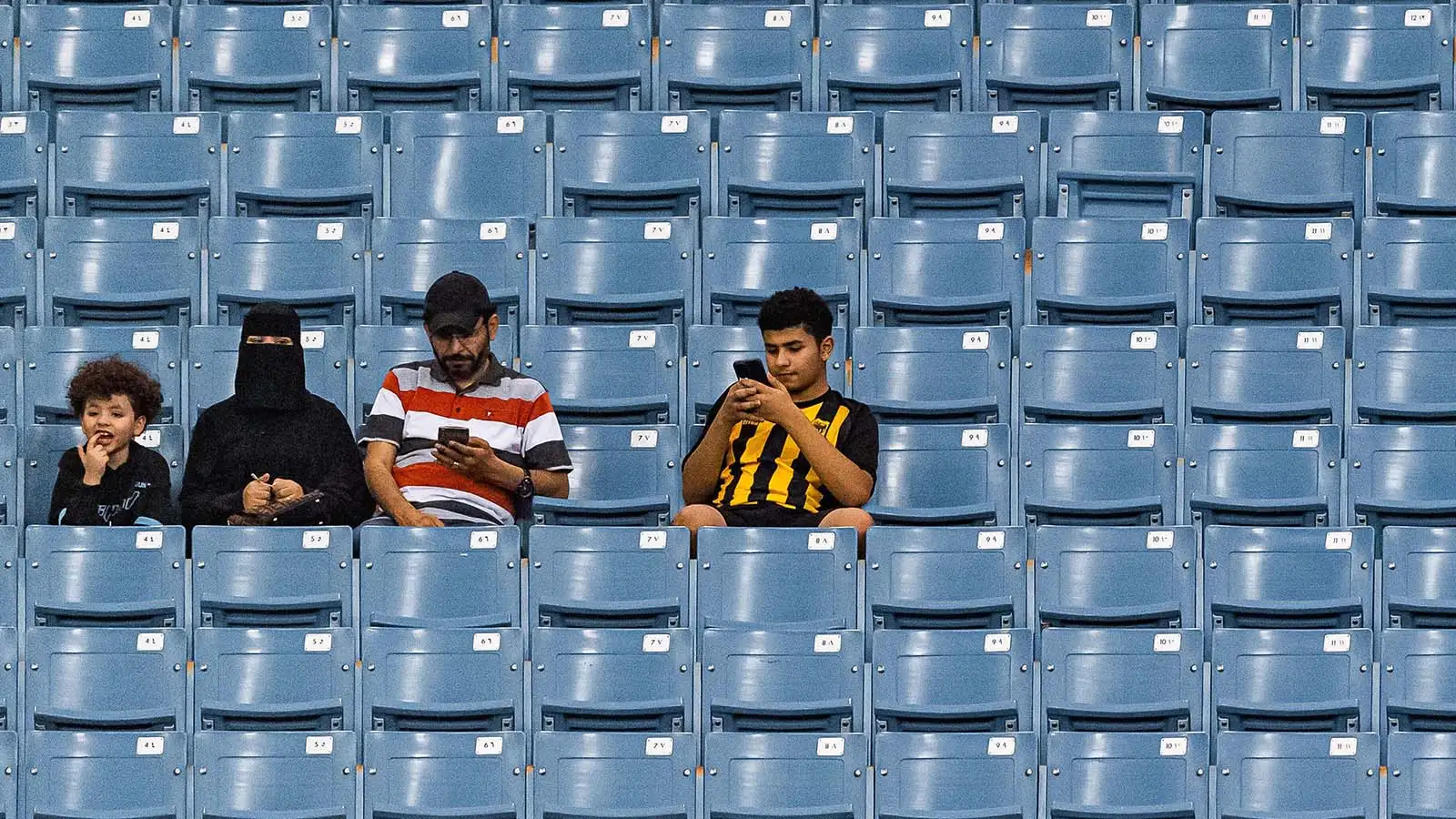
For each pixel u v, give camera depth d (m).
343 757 24.64
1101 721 25.62
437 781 24.58
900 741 24.75
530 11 35.31
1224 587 26.98
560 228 31.56
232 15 34.97
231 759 24.53
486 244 31.52
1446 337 30.19
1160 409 29.62
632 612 26.11
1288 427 28.89
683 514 27.19
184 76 34.84
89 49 34.91
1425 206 32.59
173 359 29.97
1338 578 26.97
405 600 26.12
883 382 30.09
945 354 30.14
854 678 25.52
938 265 31.53
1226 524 28.50
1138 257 31.48
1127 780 24.77
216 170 33.06
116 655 25.30
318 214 32.47
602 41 35.25
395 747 24.61
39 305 31.45
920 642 25.62
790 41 35.22
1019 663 25.69
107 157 32.94
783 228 31.59
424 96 34.69
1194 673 25.70
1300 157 33.12
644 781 24.72
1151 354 30.16
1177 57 35.09
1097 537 26.89
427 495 27.27
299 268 31.30
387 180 33.28
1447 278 31.50
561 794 24.66
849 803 24.58
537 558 26.38
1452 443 28.81
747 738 24.72
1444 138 33.22
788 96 34.47
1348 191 33.03
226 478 27.59
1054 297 30.89
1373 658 26.30
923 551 26.52
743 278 31.52
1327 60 35.16
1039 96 34.47
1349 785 24.95
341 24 35.12
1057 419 30.02
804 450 27.22
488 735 24.69
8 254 31.33
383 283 31.33
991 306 30.89
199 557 26.09
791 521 27.41
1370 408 29.80
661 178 33.22
